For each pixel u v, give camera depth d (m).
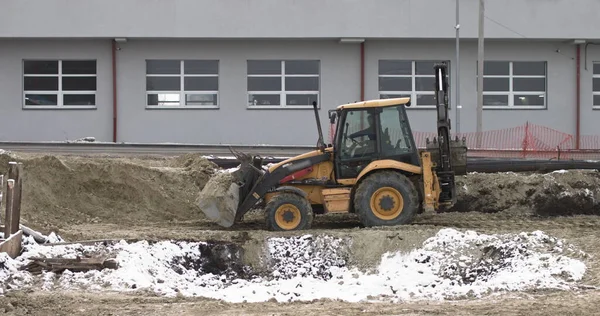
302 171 13.56
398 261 11.68
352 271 11.60
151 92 25.45
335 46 25.66
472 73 25.92
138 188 16.39
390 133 13.55
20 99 25.08
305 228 13.20
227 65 25.41
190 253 11.87
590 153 22.58
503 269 10.98
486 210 16.19
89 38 24.77
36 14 24.44
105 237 12.41
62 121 25.19
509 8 25.38
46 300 9.28
